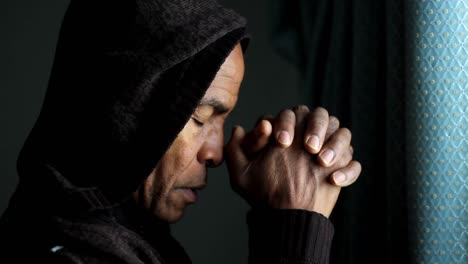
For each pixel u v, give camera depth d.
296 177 1.01
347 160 1.03
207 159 0.98
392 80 1.12
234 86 0.98
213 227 1.98
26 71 2.07
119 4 0.93
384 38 1.21
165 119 0.88
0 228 0.97
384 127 1.21
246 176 1.04
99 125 0.89
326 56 1.37
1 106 2.07
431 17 1.01
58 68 0.98
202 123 0.96
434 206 1.02
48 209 0.92
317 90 1.38
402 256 1.13
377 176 1.22
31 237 0.91
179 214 0.99
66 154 0.92
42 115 0.98
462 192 1.01
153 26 0.90
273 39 1.55
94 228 0.88
